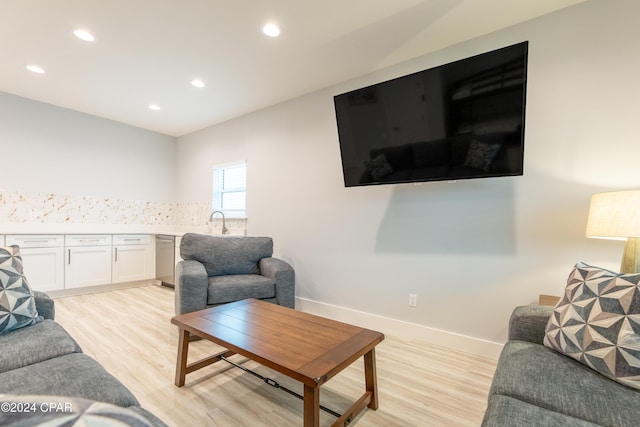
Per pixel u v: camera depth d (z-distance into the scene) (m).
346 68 2.89
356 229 3.04
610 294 1.21
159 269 4.45
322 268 3.28
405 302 2.72
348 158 2.76
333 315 3.18
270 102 3.71
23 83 3.28
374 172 2.63
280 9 2.09
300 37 2.41
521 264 2.21
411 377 2.01
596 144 1.97
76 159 4.15
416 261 2.66
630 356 1.06
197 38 2.43
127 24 2.26
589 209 1.88
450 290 2.50
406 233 2.73
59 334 1.39
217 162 4.54
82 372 1.09
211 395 1.76
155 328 2.73
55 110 3.96
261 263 3.19
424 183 2.64
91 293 3.95
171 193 5.23
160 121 4.48
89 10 2.10
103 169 4.41
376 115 2.52
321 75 3.03
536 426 0.87
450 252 2.50
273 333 1.64
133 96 3.58
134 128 4.75
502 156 2.04
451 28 2.29
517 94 1.93
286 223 3.61
